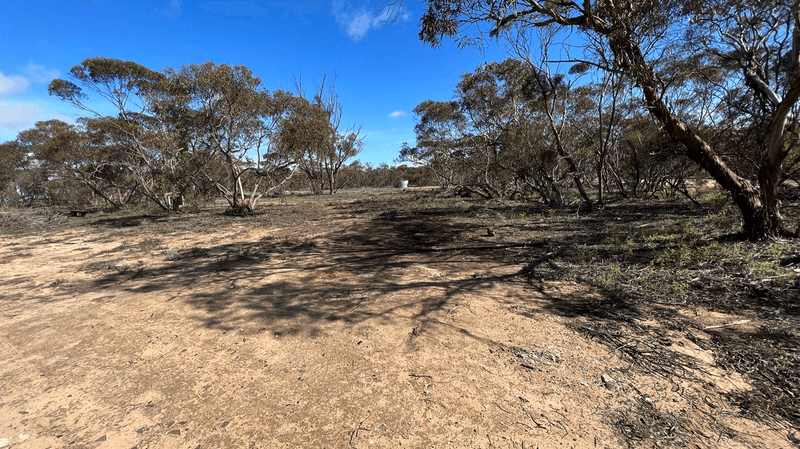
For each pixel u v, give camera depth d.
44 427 2.01
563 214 11.02
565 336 2.95
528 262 5.44
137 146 15.15
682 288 3.69
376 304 3.83
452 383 2.35
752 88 7.59
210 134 13.34
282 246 7.48
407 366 2.57
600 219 9.47
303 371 2.54
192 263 6.11
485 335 3.03
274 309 3.76
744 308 3.20
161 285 4.80
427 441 1.84
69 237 9.89
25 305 4.13
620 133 14.05
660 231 6.62
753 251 4.64
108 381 2.48
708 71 9.16
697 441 1.77
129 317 3.66
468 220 10.80
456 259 5.85
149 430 1.97
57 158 17.20
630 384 2.26
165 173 15.20
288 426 1.98
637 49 5.37
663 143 7.74
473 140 16.62
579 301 3.71
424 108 19.42
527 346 2.80
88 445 1.86
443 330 3.15
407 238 8.08
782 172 7.54
